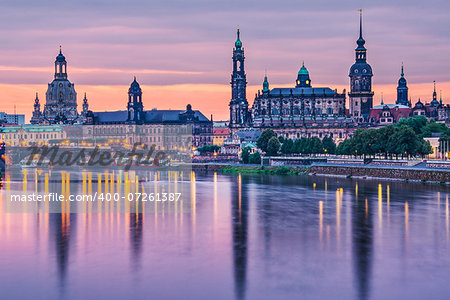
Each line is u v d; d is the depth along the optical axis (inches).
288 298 4252.0
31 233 6053.2
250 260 5054.1
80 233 6048.2
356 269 4815.5
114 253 5275.6
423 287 4443.9
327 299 4232.3
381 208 7317.9
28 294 4338.1
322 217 6806.1
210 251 5324.8
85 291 4384.8
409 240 5664.4
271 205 7785.4
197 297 4271.7
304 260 5044.3
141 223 6565.0
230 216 6958.7
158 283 4525.1
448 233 5925.2
